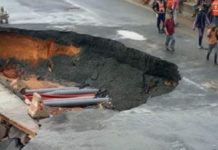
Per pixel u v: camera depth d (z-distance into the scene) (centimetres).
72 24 2755
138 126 1641
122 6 3284
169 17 2367
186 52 2364
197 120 1688
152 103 1830
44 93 2306
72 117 1709
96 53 2514
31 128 1772
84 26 2725
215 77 2081
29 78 2541
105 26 2752
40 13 2998
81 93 2328
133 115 1725
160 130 1616
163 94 1975
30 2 3325
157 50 2359
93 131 1602
